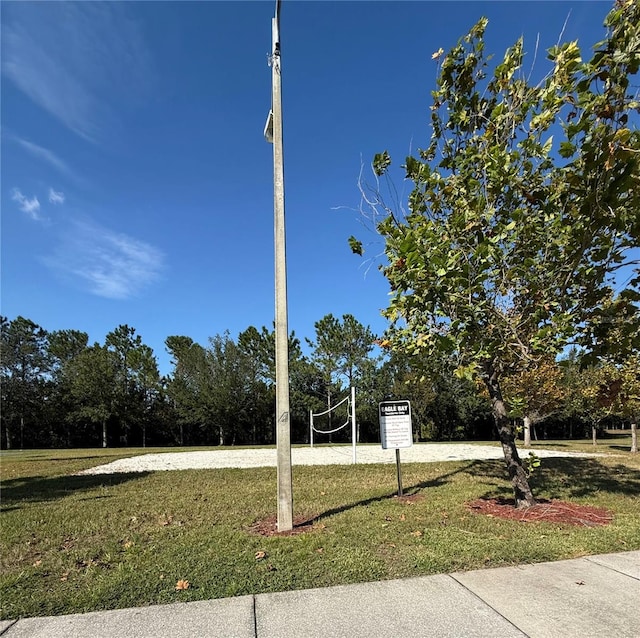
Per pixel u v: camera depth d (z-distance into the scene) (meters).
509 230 5.75
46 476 11.88
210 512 6.85
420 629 3.10
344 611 3.37
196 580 3.99
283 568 4.25
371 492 8.34
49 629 3.18
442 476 10.28
